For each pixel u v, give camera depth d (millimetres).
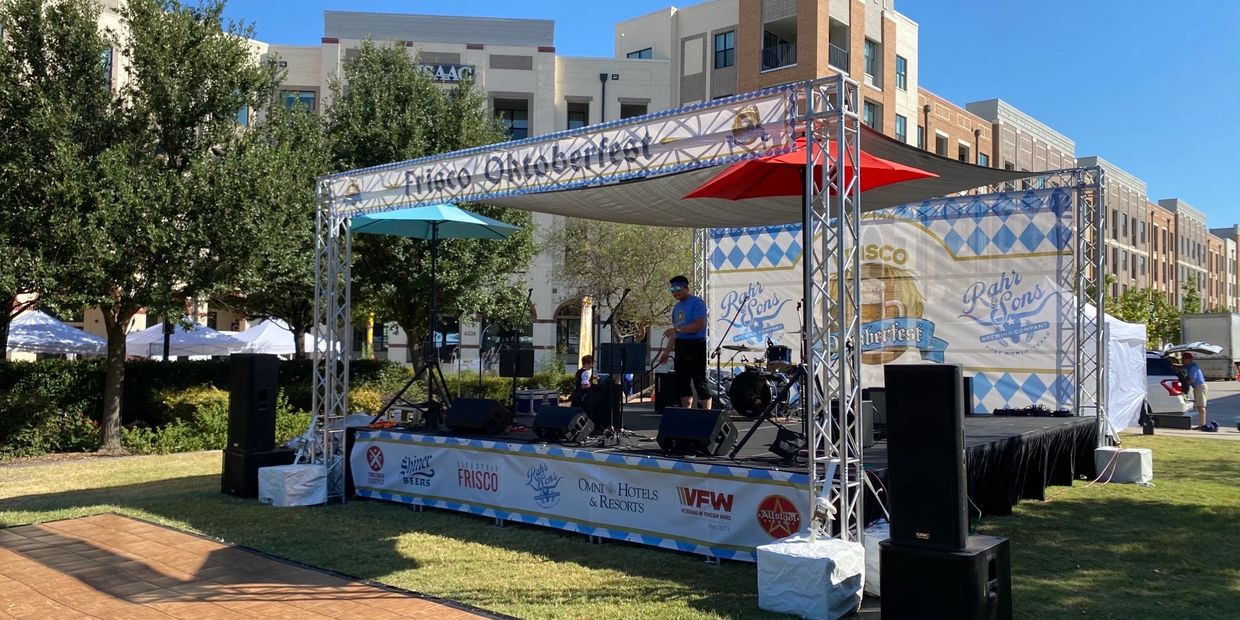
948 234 12609
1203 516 7773
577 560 6133
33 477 10453
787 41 31531
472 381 21297
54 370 13430
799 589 4785
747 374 10672
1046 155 45000
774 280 14406
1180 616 4859
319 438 8820
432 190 7812
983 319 12281
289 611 4938
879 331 13078
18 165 11312
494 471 7477
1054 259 11750
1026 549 6492
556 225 29062
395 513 7961
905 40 33094
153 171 12359
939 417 4145
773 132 5535
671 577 5660
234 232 12492
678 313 8656
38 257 11133
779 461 6094
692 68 33062
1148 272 56656
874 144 7727
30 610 4988
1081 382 11125
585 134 6570
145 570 5852
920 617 4086
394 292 16953
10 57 11773
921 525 4156
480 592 5332
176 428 13695
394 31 32562
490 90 32812
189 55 12992
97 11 12773
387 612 4914
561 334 32719
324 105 18312
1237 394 28391
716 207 10883
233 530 7176
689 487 6105
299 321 23641
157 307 12227
